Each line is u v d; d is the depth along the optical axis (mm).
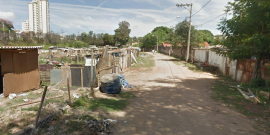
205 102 7254
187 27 26969
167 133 4574
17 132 3996
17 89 7824
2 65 7195
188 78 13305
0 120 4797
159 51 60875
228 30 9227
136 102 7203
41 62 16484
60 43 41281
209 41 44906
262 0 7375
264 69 9594
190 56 28938
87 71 9414
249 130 4727
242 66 11719
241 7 9633
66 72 9734
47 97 7090
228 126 4977
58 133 4266
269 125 5016
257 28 8289
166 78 13219
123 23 59562
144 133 4566
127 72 16062
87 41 50375
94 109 6117
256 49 8758
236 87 9875
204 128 4859
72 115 5414
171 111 6188
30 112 5363
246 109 6344
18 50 7938
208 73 15945
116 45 57281
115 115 5711
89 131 4484
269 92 7824
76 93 8000
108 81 8500
